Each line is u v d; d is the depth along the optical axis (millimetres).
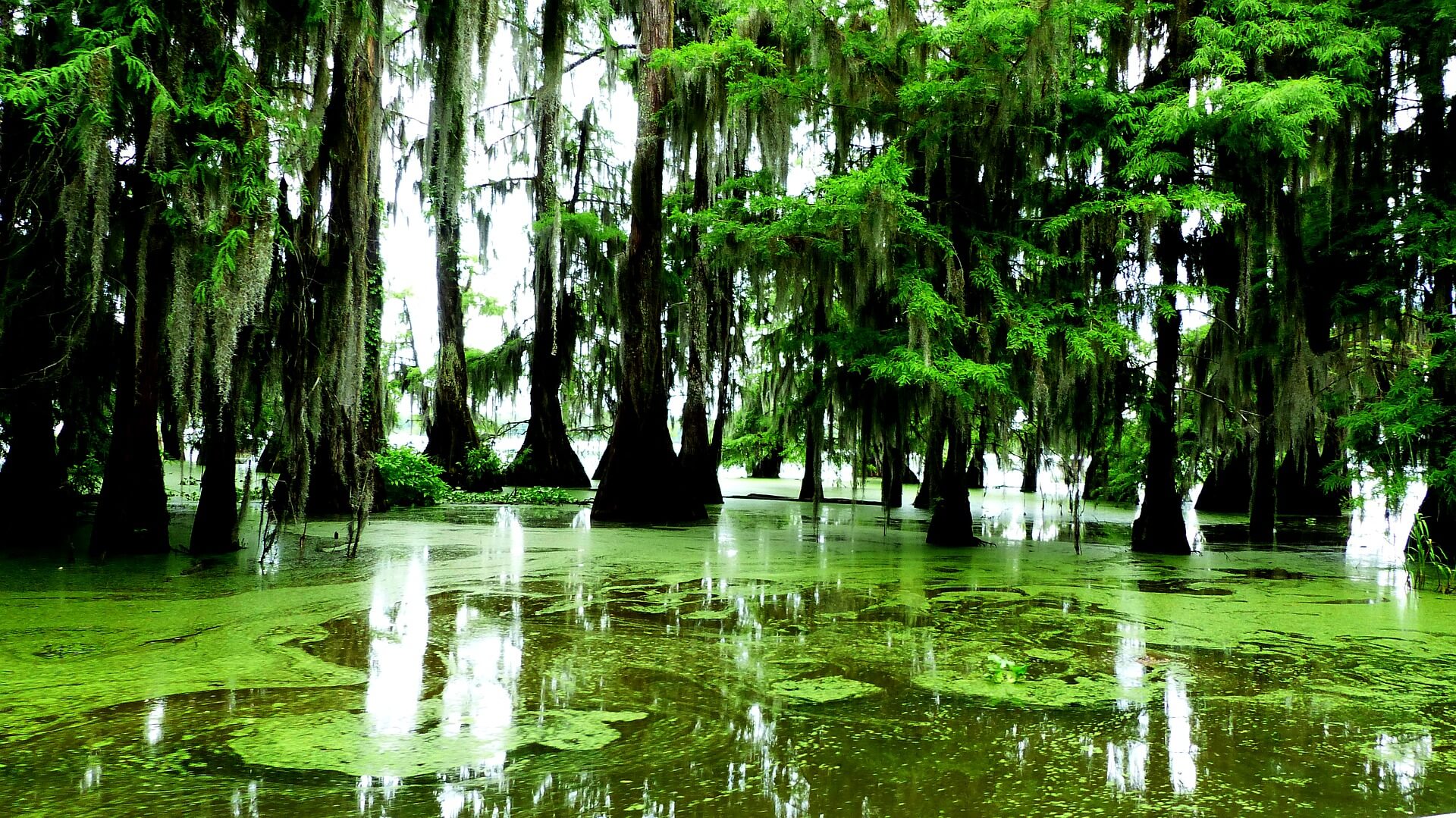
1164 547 10875
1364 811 3020
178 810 2928
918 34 10625
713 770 3342
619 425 14070
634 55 19188
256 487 15688
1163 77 10672
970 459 11430
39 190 7207
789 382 14328
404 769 3328
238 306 7375
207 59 7594
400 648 5207
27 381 8688
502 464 21781
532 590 7297
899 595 7301
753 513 17219
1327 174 11062
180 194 7336
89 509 13039
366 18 8156
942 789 3174
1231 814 2982
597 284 20422
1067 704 4266
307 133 8203
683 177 13914
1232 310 11977
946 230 10117
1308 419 11523
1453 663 5156
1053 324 9852
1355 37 9281
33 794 3057
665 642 5453
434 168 14500
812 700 4277
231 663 4816
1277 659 5246
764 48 12898
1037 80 9344
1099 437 11594
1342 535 13875
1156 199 9039
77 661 4816
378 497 15070
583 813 2928
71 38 6949
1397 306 10914
